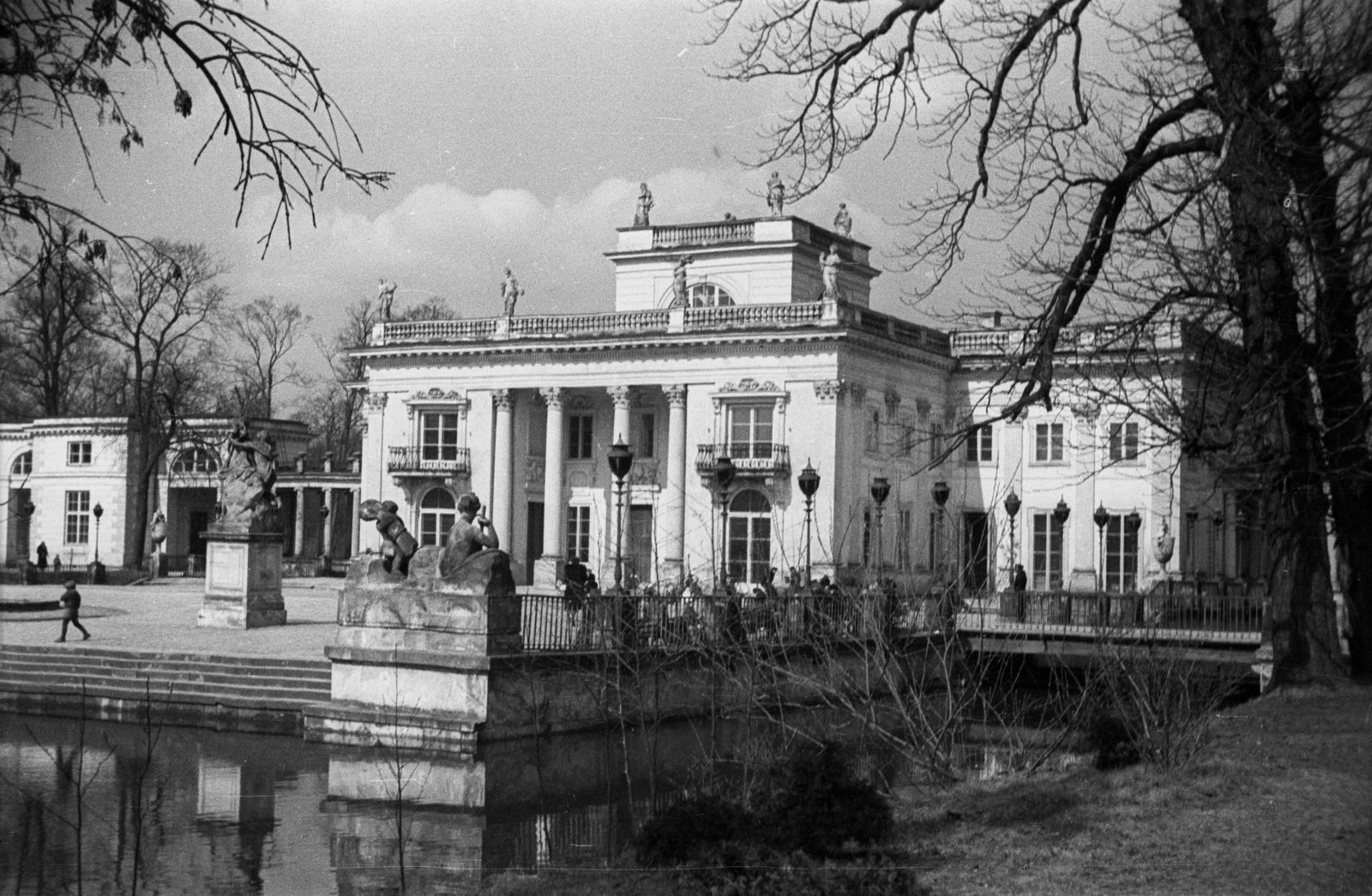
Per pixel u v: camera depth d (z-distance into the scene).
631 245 69.88
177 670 31.92
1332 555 33.50
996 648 37.56
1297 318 24.38
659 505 66.50
